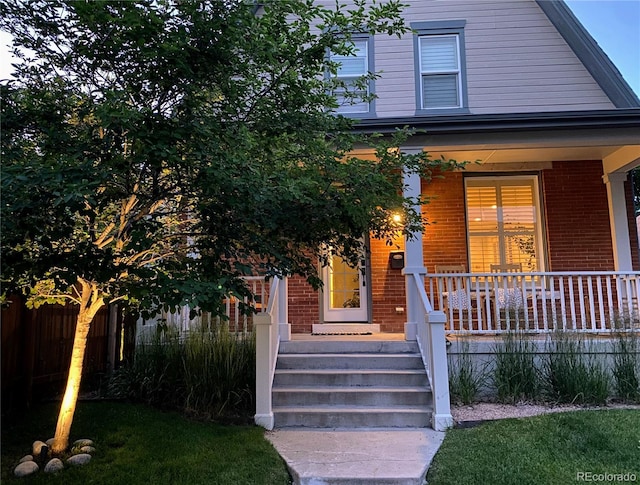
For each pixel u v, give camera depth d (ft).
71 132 12.53
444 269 28.78
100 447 15.08
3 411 17.33
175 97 12.28
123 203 13.82
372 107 29.53
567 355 20.24
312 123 14.24
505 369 20.27
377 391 19.22
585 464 13.67
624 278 23.52
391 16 13.94
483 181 30.30
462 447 15.16
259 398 18.03
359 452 15.12
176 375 19.75
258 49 12.39
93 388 21.97
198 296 10.74
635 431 15.71
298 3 13.07
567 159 29.09
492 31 30.01
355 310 29.19
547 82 29.27
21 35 12.37
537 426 16.44
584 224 28.76
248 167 12.08
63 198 9.57
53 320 20.38
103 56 11.98
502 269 29.45
